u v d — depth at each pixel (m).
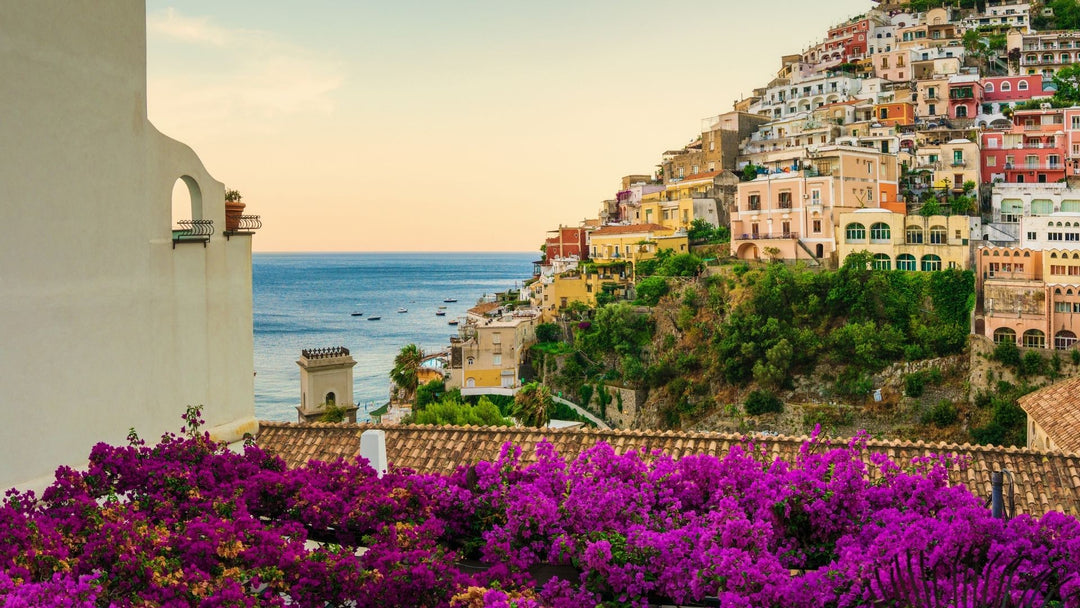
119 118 15.45
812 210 98.12
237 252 18.53
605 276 109.88
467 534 11.94
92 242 14.94
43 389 14.08
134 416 15.91
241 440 18.41
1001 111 132.12
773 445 21.17
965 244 83.88
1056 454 20.53
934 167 109.94
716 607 10.08
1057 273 76.50
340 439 22.95
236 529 10.46
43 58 13.88
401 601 9.64
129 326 15.78
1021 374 75.56
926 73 146.38
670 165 140.00
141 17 15.91
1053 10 166.88
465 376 92.88
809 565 11.10
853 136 122.56
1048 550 10.01
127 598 8.98
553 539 10.92
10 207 13.44
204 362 17.70
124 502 12.43
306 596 9.70
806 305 84.69
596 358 94.50
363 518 11.52
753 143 133.62
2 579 8.38
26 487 13.75
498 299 146.75
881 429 78.81
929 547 10.05
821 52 173.62
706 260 103.94
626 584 10.04
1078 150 108.81
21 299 13.66
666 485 12.25
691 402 86.81
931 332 80.44
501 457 12.88
